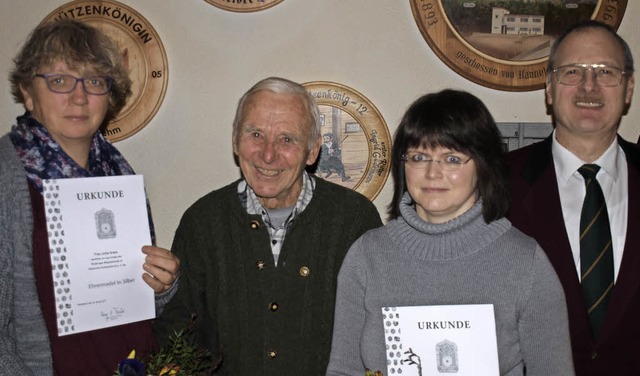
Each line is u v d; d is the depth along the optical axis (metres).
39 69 1.34
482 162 1.27
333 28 2.21
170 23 2.20
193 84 2.22
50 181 1.33
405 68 2.22
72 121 1.36
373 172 2.23
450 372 1.23
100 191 1.39
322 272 1.62
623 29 2.21
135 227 1.43
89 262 1.37
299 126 1.54
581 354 1.59
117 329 1.45
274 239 1.65
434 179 1.27
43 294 1.34
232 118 2.23
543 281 1.27
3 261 1.27
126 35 2.18
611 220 1.64
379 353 1.32
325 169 2.23
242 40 2.21
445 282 1.30
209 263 1.66
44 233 1.35
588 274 1.59
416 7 2.18
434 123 1.25
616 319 1.56
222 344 1.61
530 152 1.77
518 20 2.19
